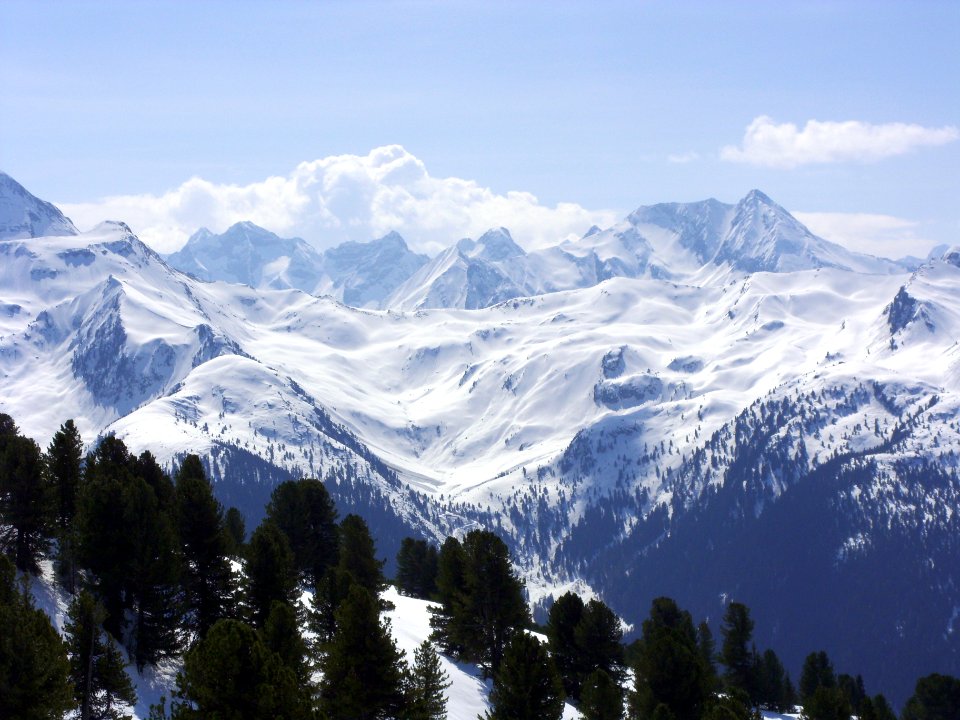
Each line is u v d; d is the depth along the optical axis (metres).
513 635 82.19
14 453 75.81
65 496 81.50
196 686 49.56
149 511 70.88
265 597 73.56
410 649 88.00
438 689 69.75
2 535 75.44
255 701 48.66
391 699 65.00
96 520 70.00
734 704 81.38
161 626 68.88
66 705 51.12
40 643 50.50
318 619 75.81
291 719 49.25
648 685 81.69
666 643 82.19
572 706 87.44
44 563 81.69
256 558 74.19
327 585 76.50
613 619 90.56
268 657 50.28
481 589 88.12
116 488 71.19
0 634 49.62
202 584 76.00
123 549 69.81
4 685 48.75
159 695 67.25
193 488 77.06
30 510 75.56
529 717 70.56
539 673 71.62
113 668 57.44
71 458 83.00
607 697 77.62
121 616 70.50
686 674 81.12
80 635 57.03
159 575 68.62
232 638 49.72
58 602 74.88
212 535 76.31
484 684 87.69
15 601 54.22
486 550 88.81
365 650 64.44
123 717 57.16
